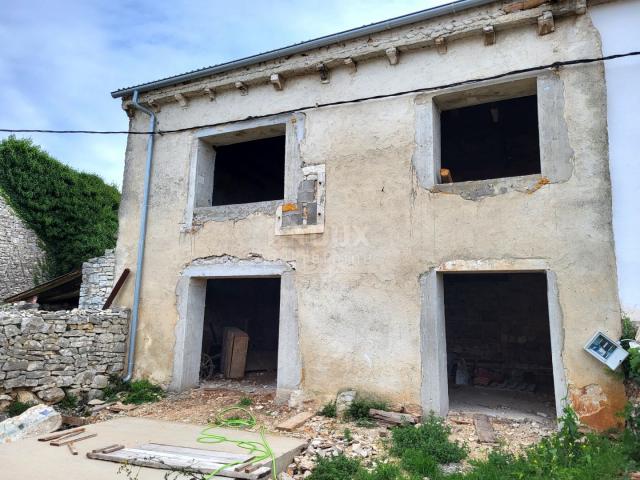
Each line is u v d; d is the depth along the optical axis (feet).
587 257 16.99
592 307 16.63
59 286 36.24
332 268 21.50
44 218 55.72
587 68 17.99
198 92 26.22
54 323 22.29
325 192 22.33
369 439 16.94
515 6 18.98
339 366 20.61
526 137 31.14
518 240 18.15
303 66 23.22
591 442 14.88
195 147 26.37
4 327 20.27
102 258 29.63
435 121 21.13
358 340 20.42
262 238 23.48
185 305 24.85
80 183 59.41
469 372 30.71
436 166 20.66
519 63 19.16
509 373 30.14
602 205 17.06
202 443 16.38
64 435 17.11
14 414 19.83
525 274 31.01
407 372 19.25
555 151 18.06
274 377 30.68
